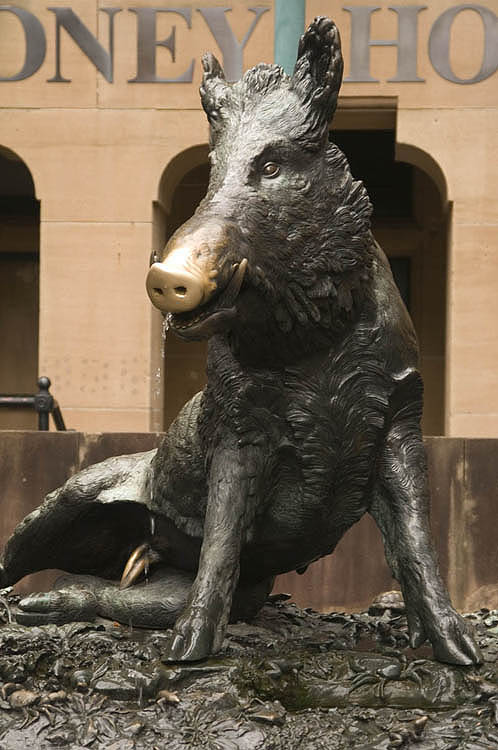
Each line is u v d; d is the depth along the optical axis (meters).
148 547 5.29
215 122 4.39
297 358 4.47
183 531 5.05
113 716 3.89
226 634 4.76
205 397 4.66
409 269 18.03
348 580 8.21
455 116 12.91
